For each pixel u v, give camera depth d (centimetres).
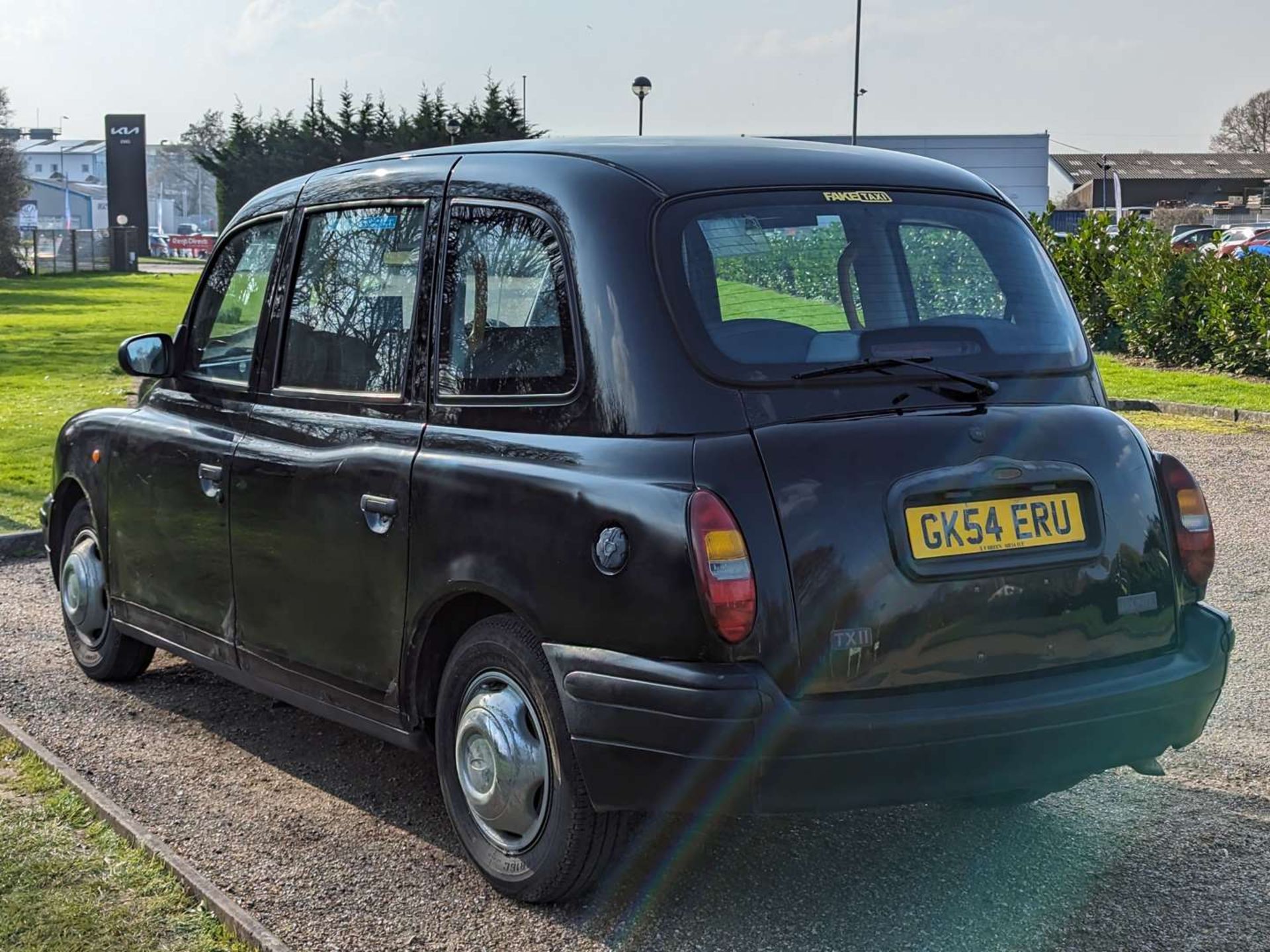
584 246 380
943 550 354
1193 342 1739
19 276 5019
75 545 605
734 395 357
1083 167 9644
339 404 448
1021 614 363
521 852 385
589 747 353
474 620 410
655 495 343
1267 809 453
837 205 404
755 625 336
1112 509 380
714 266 376
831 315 383
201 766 498
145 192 6744
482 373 401
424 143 6372
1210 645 388
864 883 398
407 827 443
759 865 410
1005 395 387
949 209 423
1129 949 358
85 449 583
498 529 376
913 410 371
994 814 450
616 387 362
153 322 2894
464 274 415
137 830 421
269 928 371
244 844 427
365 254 457
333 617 440
